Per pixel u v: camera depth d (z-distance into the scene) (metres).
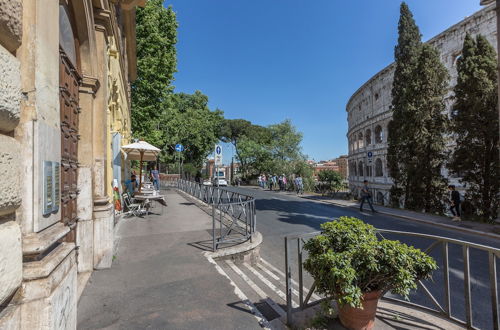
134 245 5.50
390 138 18.00
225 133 47.06
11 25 1.53
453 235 8.96
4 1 1.45
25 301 1.60
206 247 5.38
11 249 1.45
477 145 12.33
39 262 1.70
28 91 1.71
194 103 38.81
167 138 31.55
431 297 2.97
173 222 7.89
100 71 4.63
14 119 1.56
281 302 3.82
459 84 12.89
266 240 7.92
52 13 2.05
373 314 2.64
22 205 1.67
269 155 34.31
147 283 3.73
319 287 2.67
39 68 1.79
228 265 5.00
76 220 3.84
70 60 3.48
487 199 12.16
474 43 12.75
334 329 2.72
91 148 4.28
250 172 43.19
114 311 3.01
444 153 15.18
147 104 19.22
